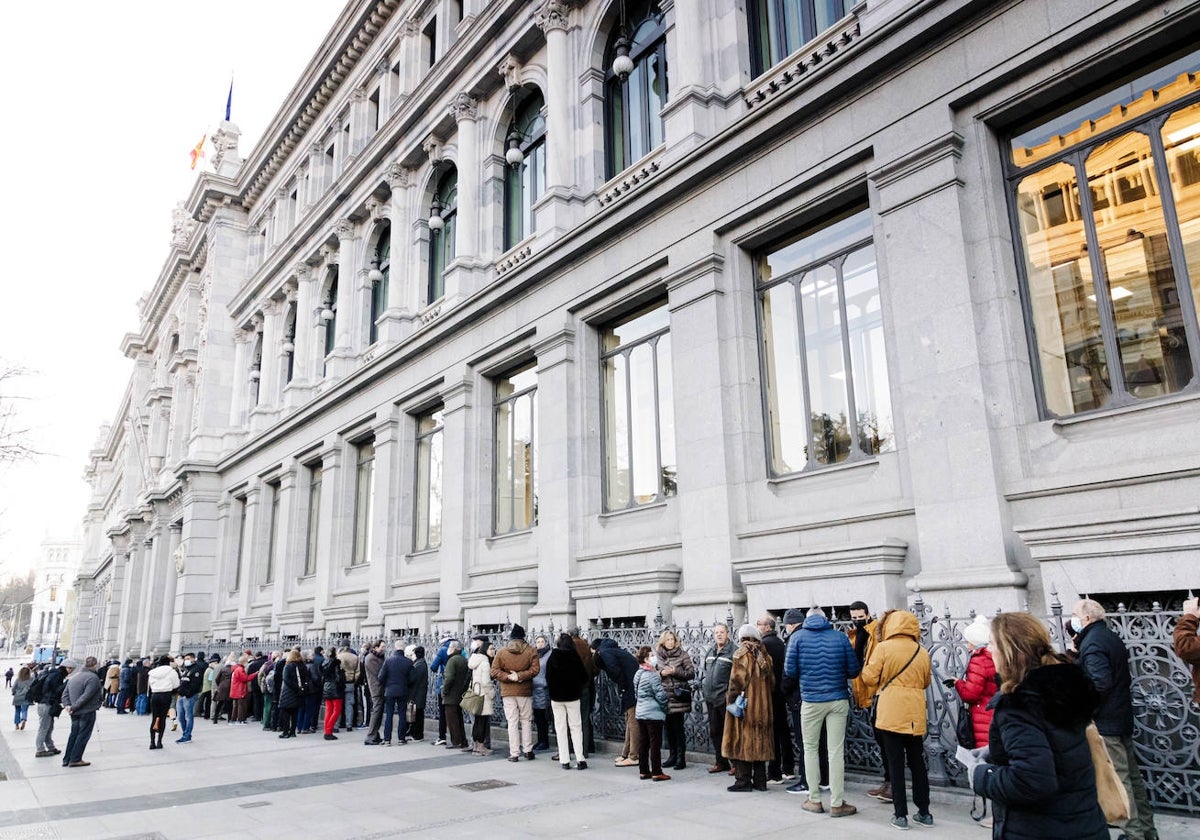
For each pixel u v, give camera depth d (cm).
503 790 952
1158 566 748
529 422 1759
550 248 1597
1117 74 909
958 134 998
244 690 2033
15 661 8694
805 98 1152
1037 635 397
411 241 2320
